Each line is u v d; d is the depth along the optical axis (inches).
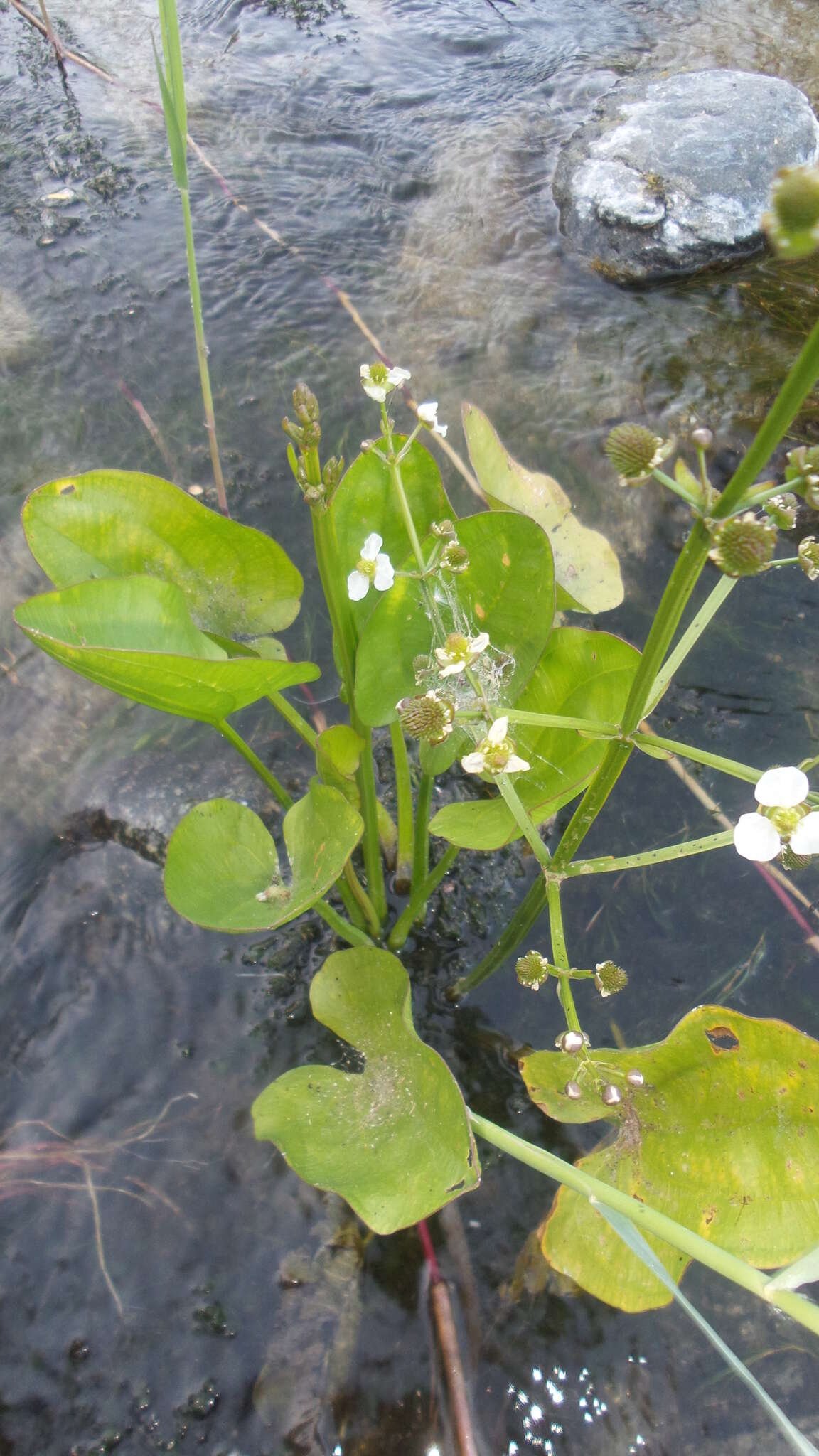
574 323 16.3
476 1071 9.1
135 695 6.9
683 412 14.6
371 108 20.6
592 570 9.0
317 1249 8.0
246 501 13.4
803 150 17.7
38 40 22.3
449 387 15.0
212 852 7.4
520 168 19.1
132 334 15.5
